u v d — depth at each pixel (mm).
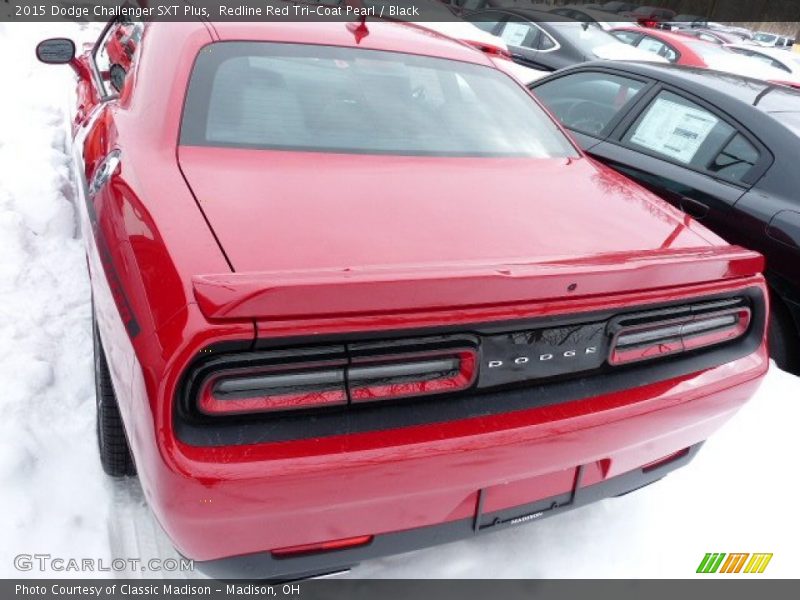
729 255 1756
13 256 3057
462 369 1460
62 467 2088
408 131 2170
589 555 2102
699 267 1678
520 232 1727
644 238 1840
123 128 2016
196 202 1594
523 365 1520
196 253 1406
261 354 1271
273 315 1256
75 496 1998
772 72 8781
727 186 3311
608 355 1633
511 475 1532
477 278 1374
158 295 1340
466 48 2781
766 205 3131
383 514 1460
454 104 2395
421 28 2900
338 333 1301
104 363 1848
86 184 2131
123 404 1430
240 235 1484
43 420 2238
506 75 2725
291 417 1321
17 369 2379
